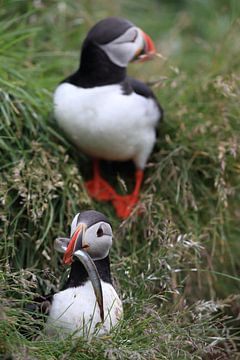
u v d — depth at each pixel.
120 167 11.00
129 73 12.56
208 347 8.26
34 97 10.40
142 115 10.12
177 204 10.45
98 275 7.80
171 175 10.54
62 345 7.71
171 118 11.05
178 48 13.59
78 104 9.97
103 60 10.01
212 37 13.86
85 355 7.68
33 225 9.59
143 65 12.70
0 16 11.61
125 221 9.90
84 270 8.02
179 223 10.38
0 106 9.89
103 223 8.01
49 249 9.48
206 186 10.86
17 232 9.45
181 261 9.96
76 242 7.81
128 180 10.92
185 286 10.07
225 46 12.20
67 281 8.53
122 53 10.07
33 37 11.70
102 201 10.52
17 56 10.97
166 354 8.03
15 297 8.66
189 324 8.38
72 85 10.15
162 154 10.82
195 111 11.09
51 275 8.80
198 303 8.83
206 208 10.70
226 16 14.06
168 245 9.07
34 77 11.01
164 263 8.97
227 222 10.59
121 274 9.28
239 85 11.22
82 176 10.76
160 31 14.04
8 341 7.52
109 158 10.50
